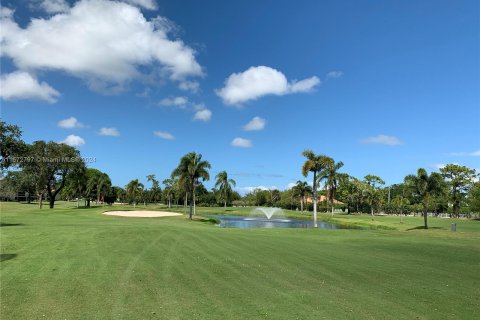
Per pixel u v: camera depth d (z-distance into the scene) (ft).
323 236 100.48
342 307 32.94
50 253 53.06
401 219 252.42
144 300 32.91
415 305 34.45
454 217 316.40
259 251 63.52
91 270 43.27
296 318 29.63
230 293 36.11
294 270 48.42
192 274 43.45
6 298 32.27
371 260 59.52
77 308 30.30
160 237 75.15
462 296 38.22
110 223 113.29
